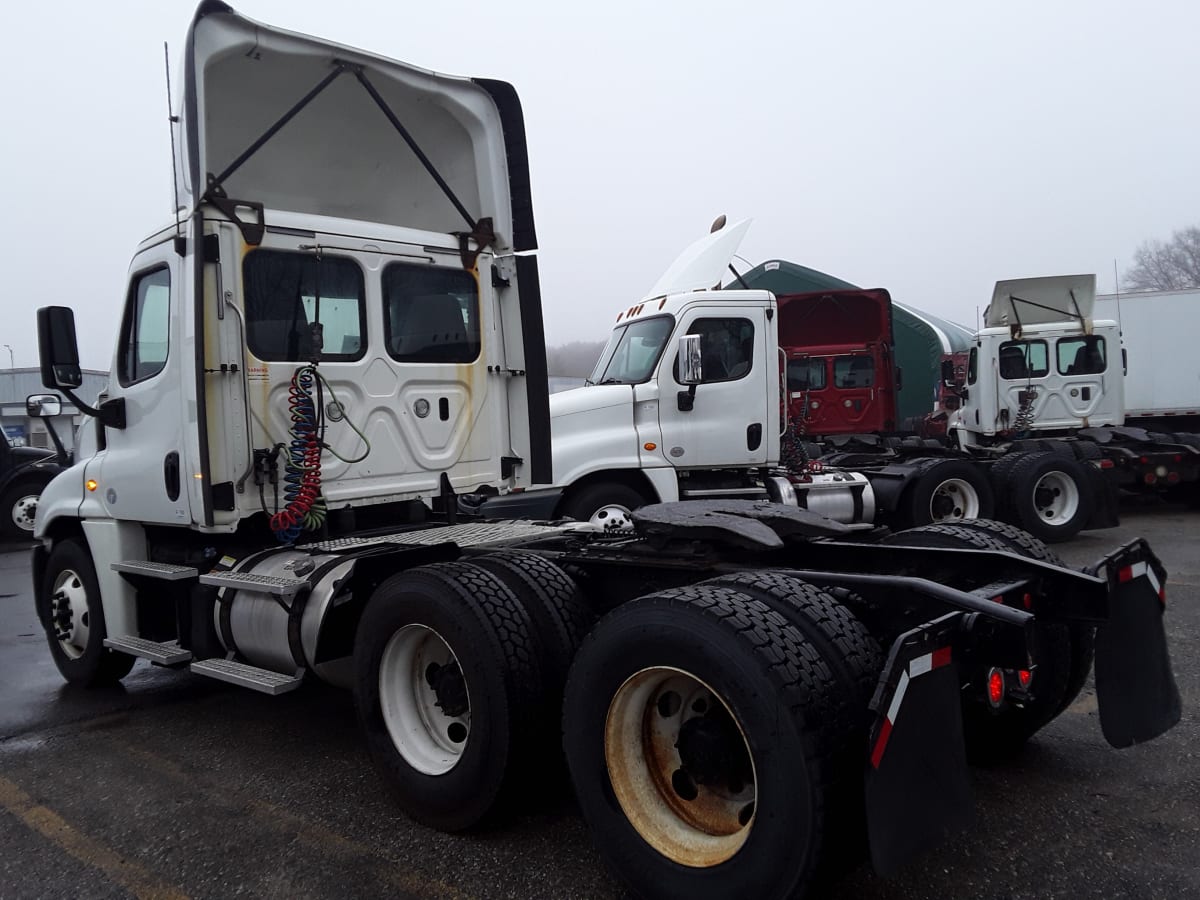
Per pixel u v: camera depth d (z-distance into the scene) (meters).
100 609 5.34
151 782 4.12
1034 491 9.80
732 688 2.50
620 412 7.55
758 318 7.99
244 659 4.39
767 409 8.04
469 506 5.52
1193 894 2.82
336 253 4.68
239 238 4.38
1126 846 3.14
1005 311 12.48
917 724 2.45
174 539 5.04
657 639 2.70
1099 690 3.33
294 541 4.48
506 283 5.45
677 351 7.72
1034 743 4.14
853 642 2.64
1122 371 12.10
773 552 3.81
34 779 4.21
